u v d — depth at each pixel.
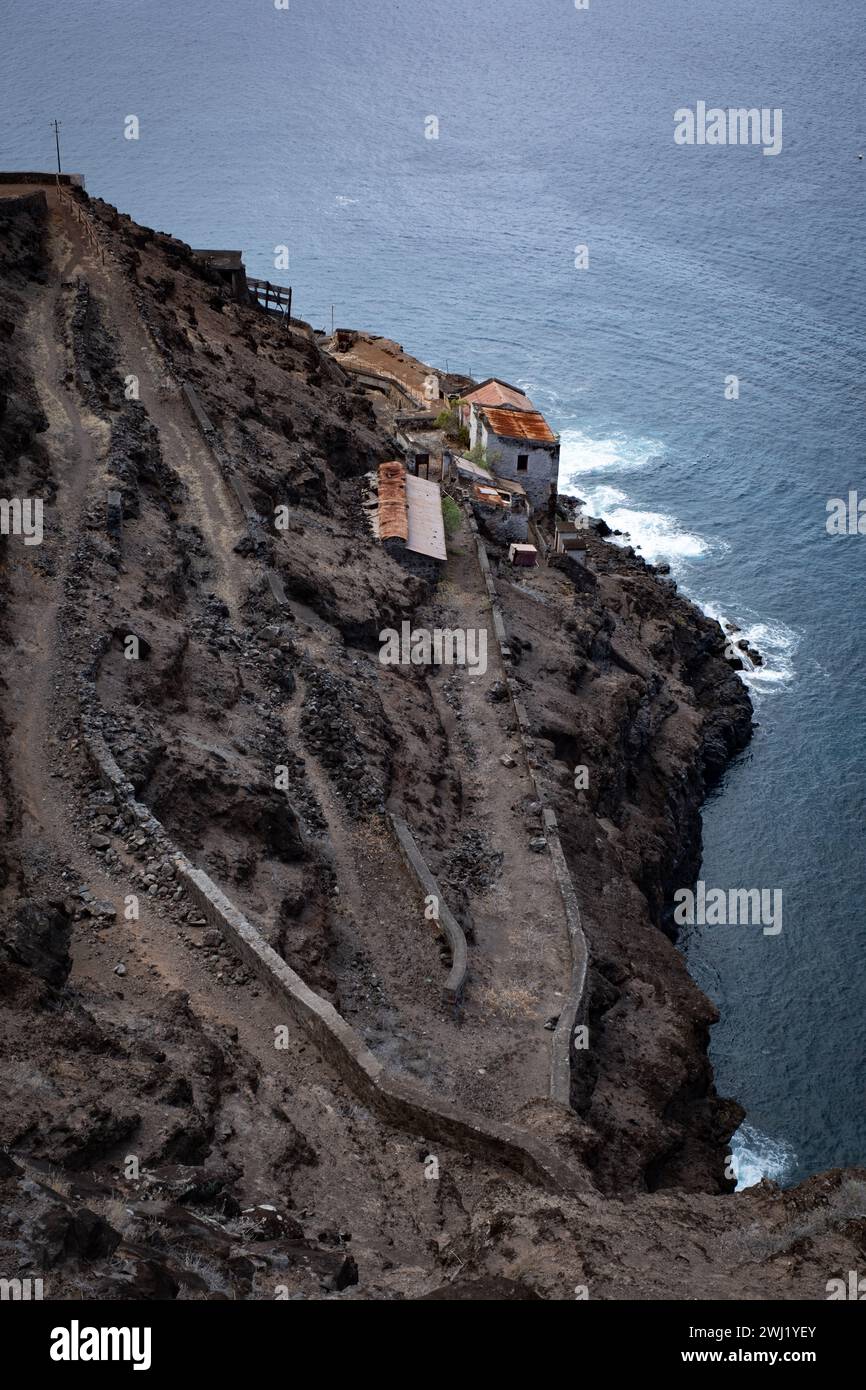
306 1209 30.05
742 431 146.00
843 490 133.12
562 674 76.62
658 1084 51.31
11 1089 28.22
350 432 90.31
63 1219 21.77
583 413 150.75
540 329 177.00
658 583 107.25
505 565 88.31
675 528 124.62
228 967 40.19
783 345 170.62
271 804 48.75
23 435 64.19
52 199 96.56
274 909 44.78
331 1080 37.34
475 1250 27.61
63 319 78.75
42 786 45.06
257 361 92.00
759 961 76.94
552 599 85.31
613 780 74.00
